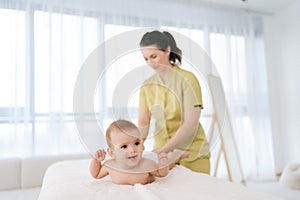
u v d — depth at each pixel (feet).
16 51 7.34
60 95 7.68
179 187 2.42
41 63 7.60
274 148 10.73
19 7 7.52
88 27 8.02
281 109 10.85
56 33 7.86
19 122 7.32
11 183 5.87
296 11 10.14
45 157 6.25
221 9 10.02
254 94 10.28
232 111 9.71
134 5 8.03
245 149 9.91
